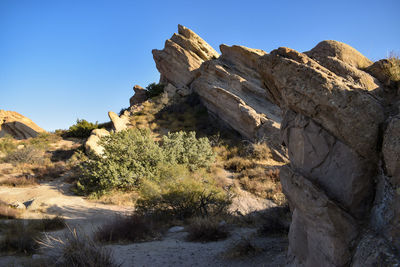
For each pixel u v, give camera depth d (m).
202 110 27.70
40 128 34.72
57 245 5.02
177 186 11.65
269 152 18.80
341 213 3.24
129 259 5.80
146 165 15.59
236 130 23.02
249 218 10.69
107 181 14.45
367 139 3.25
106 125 29.58
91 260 4.36
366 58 4.47
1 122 32.94
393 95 3.60
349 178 3.36
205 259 5.96
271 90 5.27
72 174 17.08
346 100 3.33
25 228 7.91
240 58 26.05
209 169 17.80
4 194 14.01
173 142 18.89
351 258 3.12
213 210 11.41
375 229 3.02
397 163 2.80
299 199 3.85
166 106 29.52
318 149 3.71
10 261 5.17
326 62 4.23
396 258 2.49
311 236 3.74
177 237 8.48
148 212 11.03
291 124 4.30
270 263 5.23
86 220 10.84
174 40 33.75
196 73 29.94
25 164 19.41
